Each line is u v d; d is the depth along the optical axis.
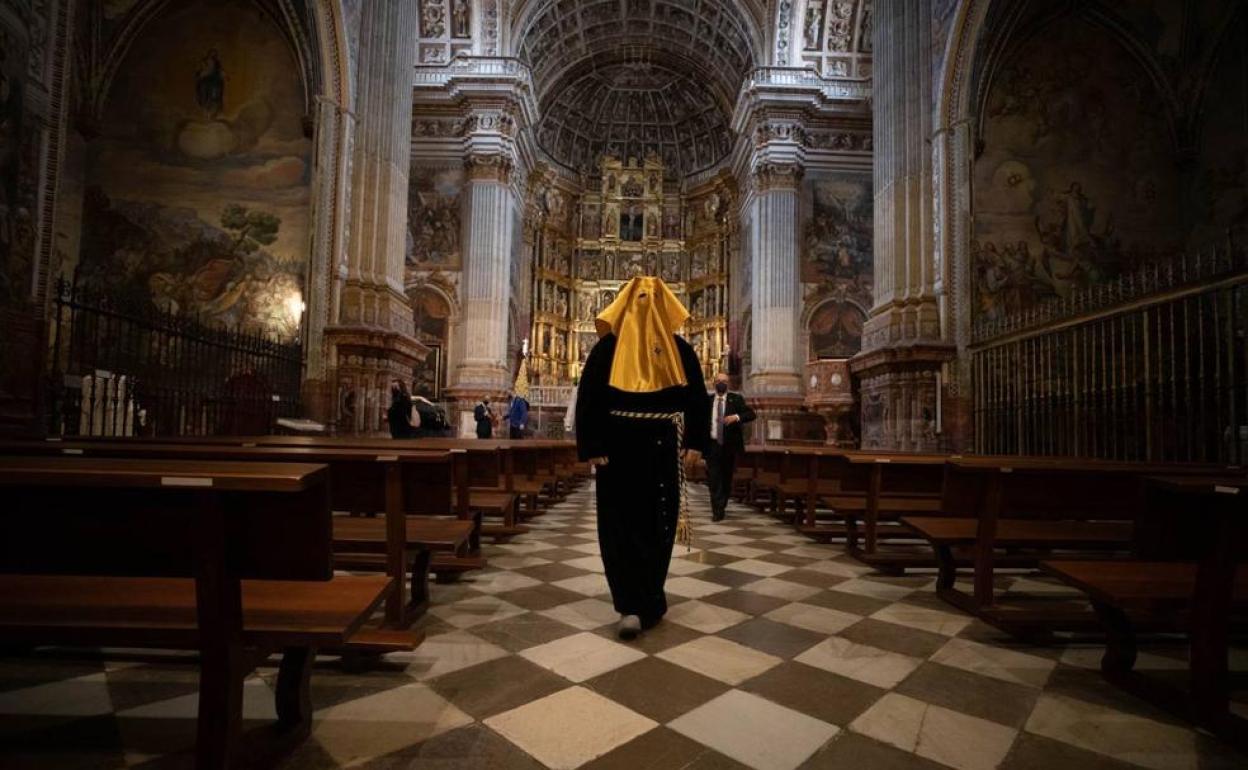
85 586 1.98
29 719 2.22
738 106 22.97
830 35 21.02
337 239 11.59
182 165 12.23
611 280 32.53
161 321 7.91
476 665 2.81
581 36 27.19
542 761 2.00
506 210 21.89
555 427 27.59
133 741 2.06
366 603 1.99
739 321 27.89
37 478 1.49
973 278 10.55
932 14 11.38
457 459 4.55
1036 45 13.06
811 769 1.99
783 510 8.09
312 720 2.25
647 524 3.40
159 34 12.41
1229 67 12.59
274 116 12.30
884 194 11.95
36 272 5.49
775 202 20.56
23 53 5.32
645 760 2.02
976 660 2.96
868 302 20.58
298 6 12.09
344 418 11.19
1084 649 3.13
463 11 21.89
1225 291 6.05
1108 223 12.92
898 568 4.77
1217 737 2.22
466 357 21.16
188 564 1.60
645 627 3.36
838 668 2.84
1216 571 2.27
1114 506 3.53
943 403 10.55
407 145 13.02
